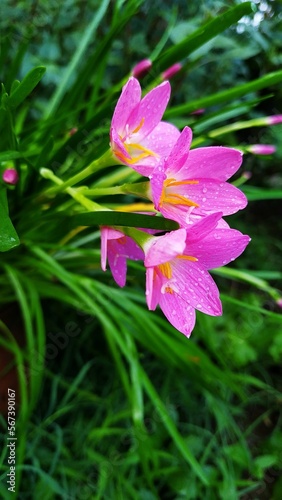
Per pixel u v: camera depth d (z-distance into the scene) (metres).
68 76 0.36
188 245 0.19
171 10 0.44
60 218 0.28
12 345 0.32
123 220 0.20
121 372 0.33
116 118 0.20
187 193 0.20
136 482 0.35
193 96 0.45
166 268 0.19
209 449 0.37
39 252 0.31
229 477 0.36
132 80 0.19
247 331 0.43
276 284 0.51
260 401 0.44
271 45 0.44
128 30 0.42
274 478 0.40
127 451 0.38
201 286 0.20
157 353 0.35
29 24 0.39
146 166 0.20
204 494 0.36
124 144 0.21
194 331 0.41
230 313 0.44
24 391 0.30
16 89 0.22
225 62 0.44
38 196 0.28
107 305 0.33
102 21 0.42
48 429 0.36
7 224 0.22
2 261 0.33
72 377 0.40
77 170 0.29
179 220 0.20
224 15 0.25
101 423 0.38
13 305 0.35
